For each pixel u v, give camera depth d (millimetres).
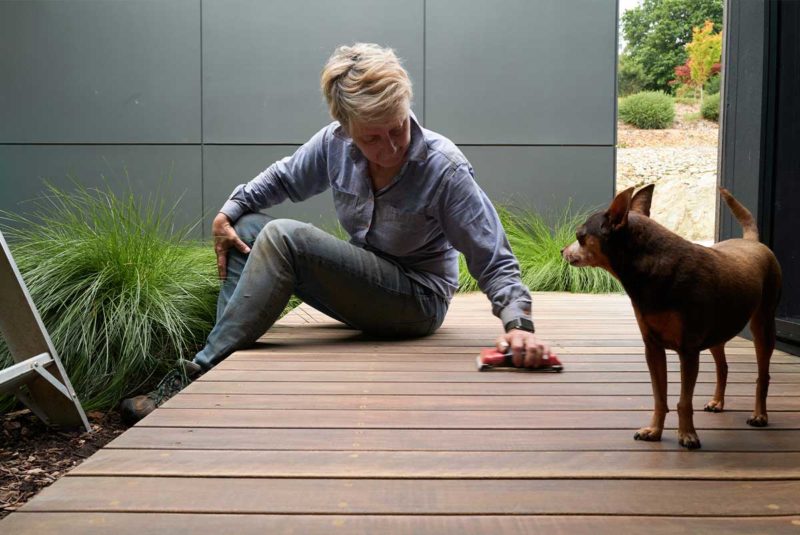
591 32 7031
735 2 3562
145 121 7016
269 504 1403
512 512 1368
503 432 1875
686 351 1708
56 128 6988
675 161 16000
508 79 7043
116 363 3221
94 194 6984
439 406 2135
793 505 1399
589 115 7070
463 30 7020
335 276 3041
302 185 3289
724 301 1677
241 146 7051
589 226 1771
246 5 6980
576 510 1376
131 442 1786
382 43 7012
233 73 7016
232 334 2998
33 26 6941
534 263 6133
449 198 2824
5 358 3051
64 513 1356
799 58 3133
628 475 1555
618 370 2658
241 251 3219
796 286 3156
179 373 2859
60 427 2707
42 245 3637
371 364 2750
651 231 1701
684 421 1745
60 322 3184
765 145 3295
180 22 6988
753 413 2031
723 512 1366
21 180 7008
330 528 1299
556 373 2604
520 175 7094
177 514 1357
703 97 19109
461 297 5395
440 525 1312
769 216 3322
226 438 1821
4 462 2377
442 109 7051
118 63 6977
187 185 7055
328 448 1744
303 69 7020
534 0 7012
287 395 2270
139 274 3438
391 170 2881
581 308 4676
